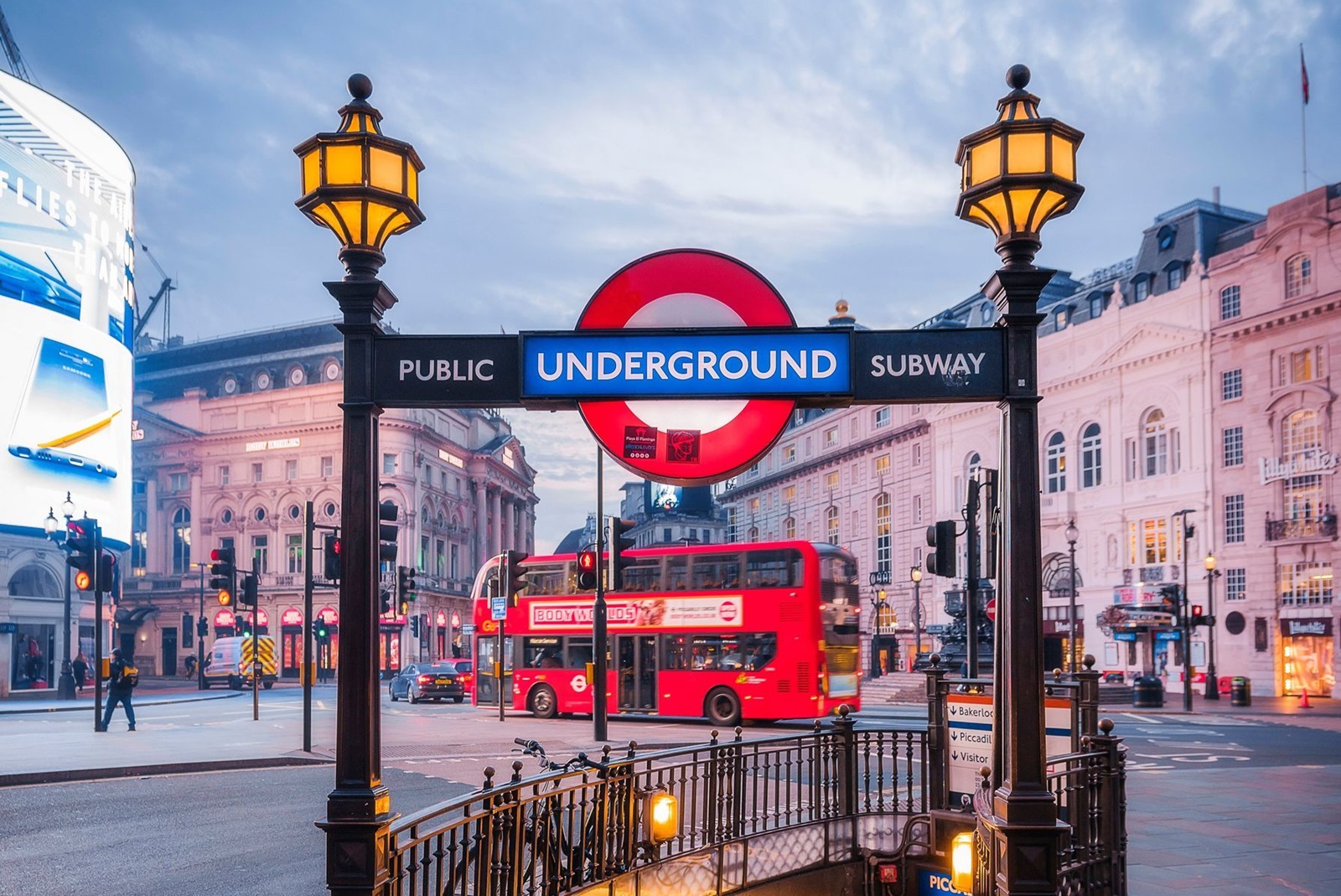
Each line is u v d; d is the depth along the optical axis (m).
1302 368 40.56
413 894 4.63
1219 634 42.81
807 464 76.75
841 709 8.70
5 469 39.69
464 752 17.67
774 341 5.04
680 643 23.83
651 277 5.12
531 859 5.61
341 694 4.73
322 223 5.04
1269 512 41.16
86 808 12.00
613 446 5.04
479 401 5.04
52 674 45.22
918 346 5.06
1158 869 8.84
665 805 6.96
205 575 75.94
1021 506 5.00
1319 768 16.89
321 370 76.00
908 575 63.25
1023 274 4.98
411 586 32.75
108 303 46.09
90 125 45.19
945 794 8.21
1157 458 46.62
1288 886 8.21
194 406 79.69
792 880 7.97
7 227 40.12
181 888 8.09
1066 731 7.21
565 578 26.22
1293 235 40.97
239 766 15.87
